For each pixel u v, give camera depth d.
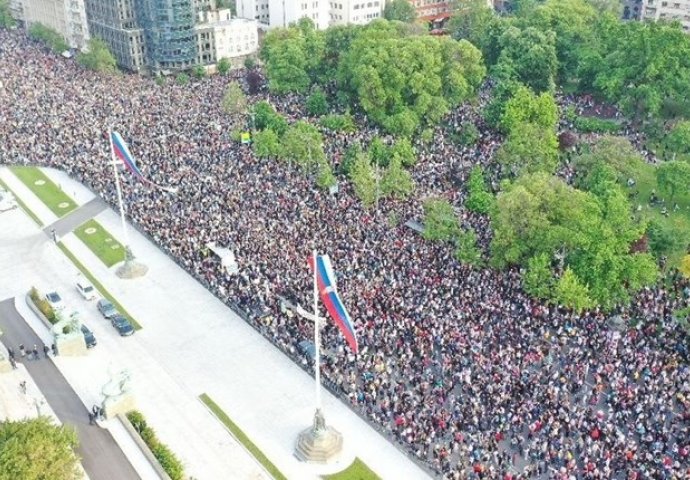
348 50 176.88
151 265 108.69
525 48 176.12
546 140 127.25
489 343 84.44
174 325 95.44
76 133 149.25
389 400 78.12
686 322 87.69
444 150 141.00
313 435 74.00
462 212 115.19
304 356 86.88
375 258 100.44
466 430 74.06
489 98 176.38
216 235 108.44
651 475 67.12
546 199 96.50
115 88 181.12
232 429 78.12
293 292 95.25
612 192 101.06
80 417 77.12
